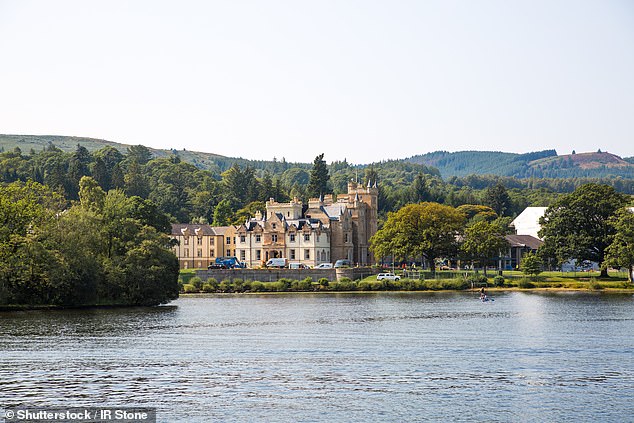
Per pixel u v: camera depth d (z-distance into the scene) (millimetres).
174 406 72438
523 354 97562
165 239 170125
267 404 73000
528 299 175875
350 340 109625
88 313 142375
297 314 145375
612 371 87000
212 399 74750
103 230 161000
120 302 159250
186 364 91000
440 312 147750
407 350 100688
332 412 70562
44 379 82375
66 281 144750
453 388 78938
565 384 80625
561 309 151375
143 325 125625
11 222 150125
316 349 101688
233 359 94312
